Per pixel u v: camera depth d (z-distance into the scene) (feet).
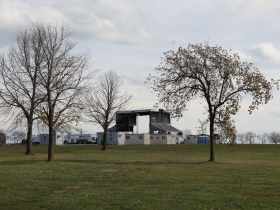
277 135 469.57
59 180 55.16
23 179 55.67
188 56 91.15
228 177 57.93
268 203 36.78
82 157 114.52
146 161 95.20
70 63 98.17
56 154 135.74
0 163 87.20
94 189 46.39
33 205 36.78
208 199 38.63
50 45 98.17
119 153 141.69
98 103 173.47
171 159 103.71
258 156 118.52
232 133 90.07
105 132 174.19
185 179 55.42
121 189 45.91
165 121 302.45
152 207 35.14
